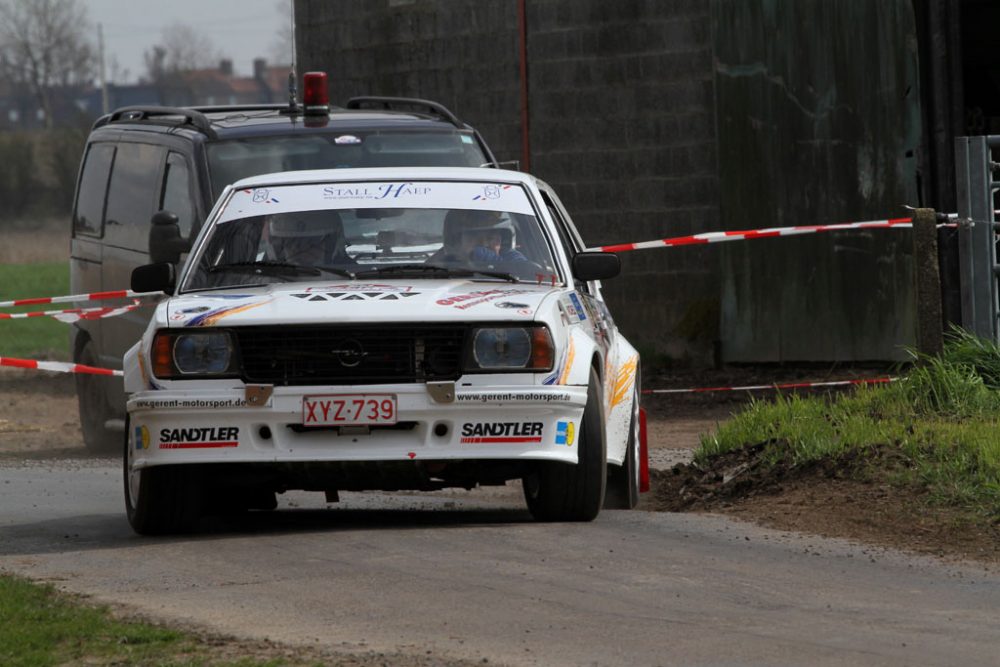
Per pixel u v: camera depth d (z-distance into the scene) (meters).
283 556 24.00
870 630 19.31
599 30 63.00
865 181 55.19
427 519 29.09
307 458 25.33
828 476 29.41
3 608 20.25
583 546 24.52
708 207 60.59
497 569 22.67
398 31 69.31
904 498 27.48
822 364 56.69
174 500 26.55
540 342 25.53
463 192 29.78
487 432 25.39
